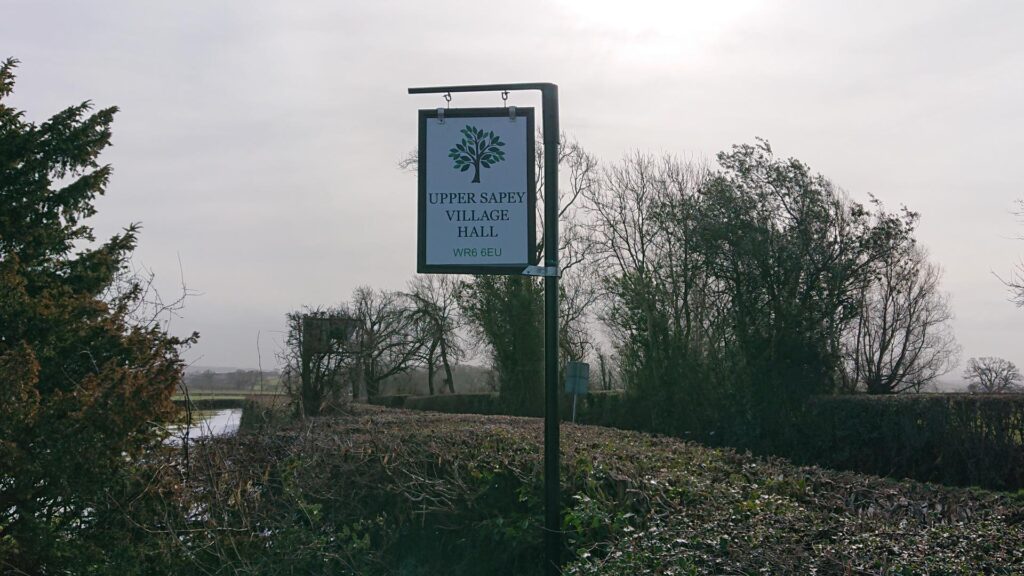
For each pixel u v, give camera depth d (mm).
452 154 6809
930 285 28297
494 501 7531
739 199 24281
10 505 6262
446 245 6750
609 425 27438
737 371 23500
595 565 5312
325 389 17312
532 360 30969
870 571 4266
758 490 6438
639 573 4855
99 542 6582
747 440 22422
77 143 10180
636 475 6594
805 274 23203
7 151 9781
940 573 4230
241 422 9914
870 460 18359
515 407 30781
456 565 7609
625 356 27859
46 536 6176
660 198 29094
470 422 12234
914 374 28219
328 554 7422
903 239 23625
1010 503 5828
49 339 7930
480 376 36906
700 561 4777
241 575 7207
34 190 9953
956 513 5488
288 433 9125
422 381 40312
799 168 23812
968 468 15836
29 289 9555
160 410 6938
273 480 8203
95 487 6457
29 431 6383
